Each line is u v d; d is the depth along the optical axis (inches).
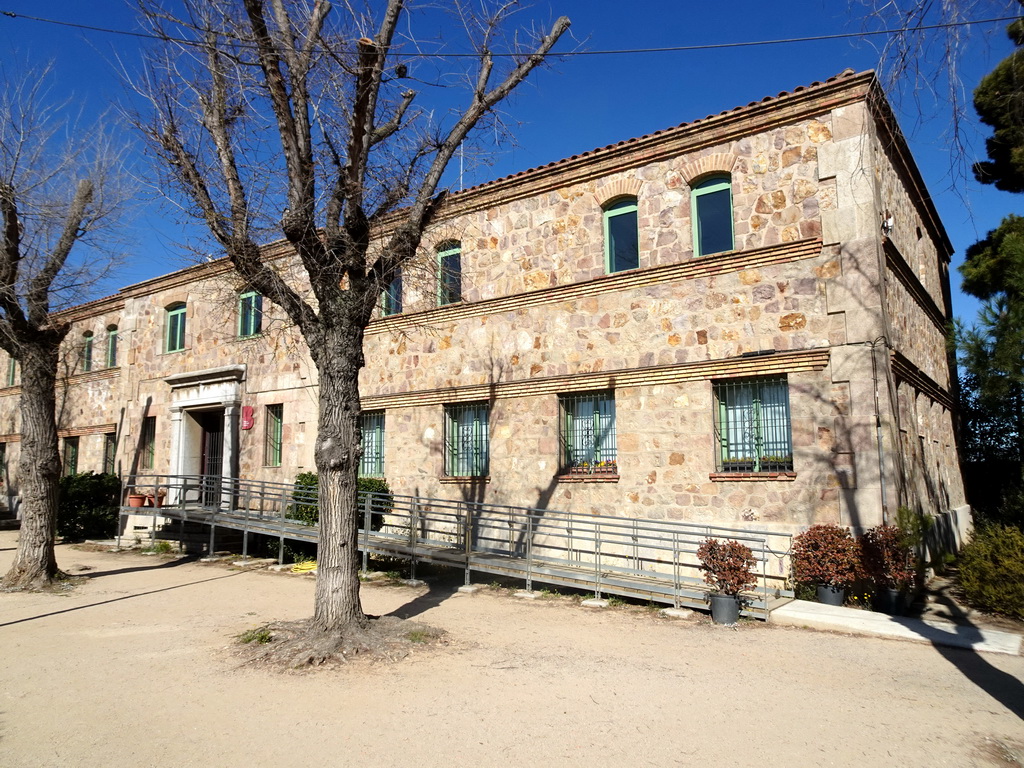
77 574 519.5
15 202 459.8
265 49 311.0
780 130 459.2
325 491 316.8
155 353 832.3
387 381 629.9
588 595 435.8
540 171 550.6
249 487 674.8
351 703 239.9
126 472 840.3
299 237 318.7
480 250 584.4
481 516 552.1
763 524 435.2
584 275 529.3
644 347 493.7
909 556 390.3
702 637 338.0
